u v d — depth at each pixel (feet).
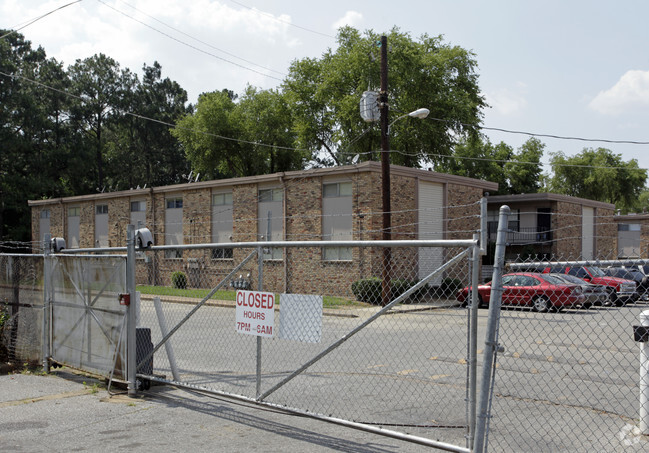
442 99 130.72
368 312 34.58
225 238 102.63
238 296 22.70
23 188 177.27
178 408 23.03
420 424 20.81
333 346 19.62
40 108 188.96
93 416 21.84
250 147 179.93
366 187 81.41
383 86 70.64
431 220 90.17
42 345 30.66
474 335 16.22
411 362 33.55
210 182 103.50
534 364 33.47
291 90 154.81
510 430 20.66
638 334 19.94
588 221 130.00
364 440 19.16
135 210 121.80
